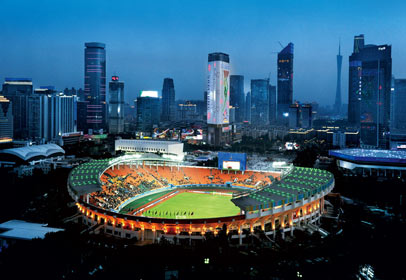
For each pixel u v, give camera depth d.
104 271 184.25
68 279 176.12
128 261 194.50
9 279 175.88
